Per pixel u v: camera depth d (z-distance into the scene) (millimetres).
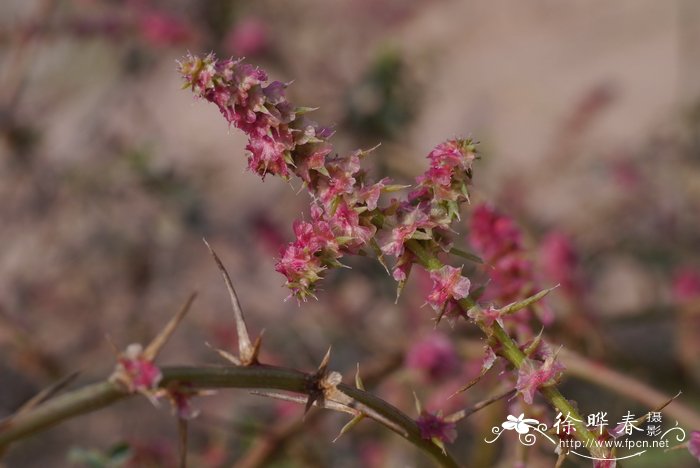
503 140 6859
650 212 5309
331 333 4832
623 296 5082
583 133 5902
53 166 5883
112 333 5574
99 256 5809
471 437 3803
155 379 1365
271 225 5148
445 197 1551
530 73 7469
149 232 5816
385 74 5195
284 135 1476
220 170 6168
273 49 5574
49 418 1356
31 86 6270
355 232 1512
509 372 1688
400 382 3570
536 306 2094
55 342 5547
